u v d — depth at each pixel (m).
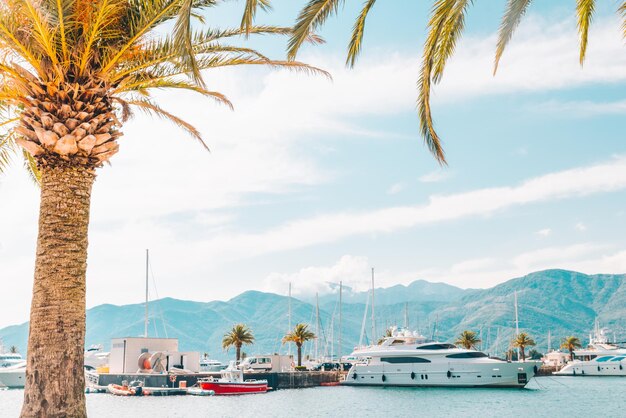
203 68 14.62
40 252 12.05
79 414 11.77
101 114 12.81
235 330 98.19
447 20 13.10
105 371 86.06
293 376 81.81
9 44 12.25
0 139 16.73
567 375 112.62
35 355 11.69
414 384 72.69
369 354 74.88
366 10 13.33
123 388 70.75
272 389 78.44
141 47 13.66
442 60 13.56
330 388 77.81
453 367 70.69
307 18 12.25
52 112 12.42
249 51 15.06
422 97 13.39
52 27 12.09
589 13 13.48
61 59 12.61
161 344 81.50
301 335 104.38
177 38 10.51
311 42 15.53
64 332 11.77
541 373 118.12
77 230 12.29
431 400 61.12
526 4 12.73
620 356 109.38
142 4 13.34
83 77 12.72
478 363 69.88
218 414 49.97
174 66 14.30
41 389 11.55
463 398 62.75
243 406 56.91
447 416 48.41
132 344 79.50
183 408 55.22
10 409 56.03
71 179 12.37
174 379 74.12
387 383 74.50
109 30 12.70
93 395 70.75
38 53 12.45
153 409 54.31
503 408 54.47
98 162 12.80
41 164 12.41
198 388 71.88
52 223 12.13
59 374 11.62
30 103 12.54
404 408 54.50
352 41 13.49
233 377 76.06
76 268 12.14
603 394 71.00
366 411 52.34
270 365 85.94
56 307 11.82
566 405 57.00
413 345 73.62
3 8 12.05
